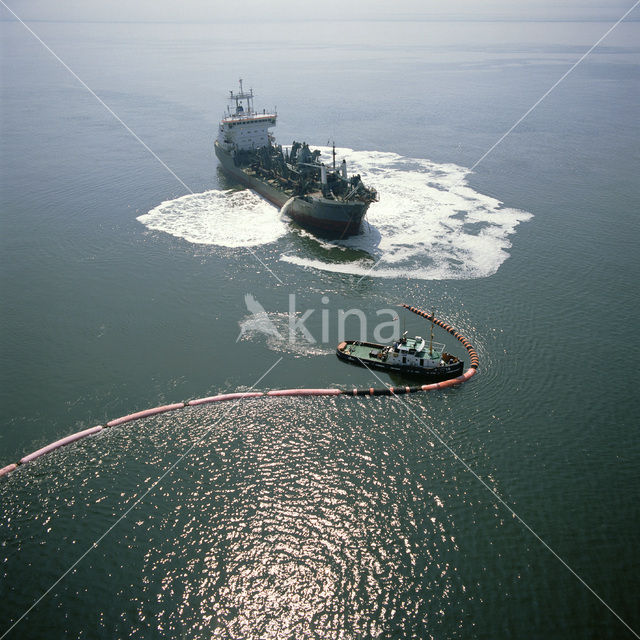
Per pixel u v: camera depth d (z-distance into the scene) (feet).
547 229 418.51
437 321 303.07
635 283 339.98
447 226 424.46
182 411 240.73
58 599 167.32
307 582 171.83
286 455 218.18
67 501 199.52
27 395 251.39
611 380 255.70
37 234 419.74
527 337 288.30
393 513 193.67
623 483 203.51
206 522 191.01
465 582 170.50
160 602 166.40
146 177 548.72
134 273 361.30
